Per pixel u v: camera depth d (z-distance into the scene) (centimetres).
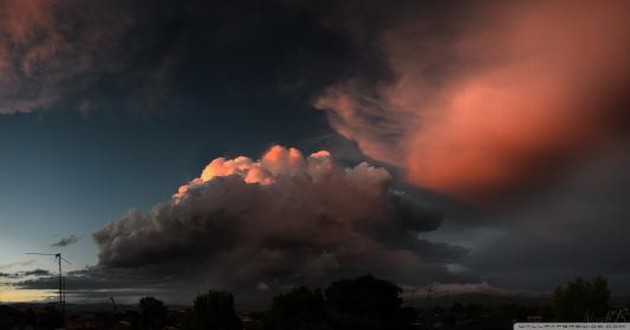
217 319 8569
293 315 9444
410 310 10081
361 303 9450
